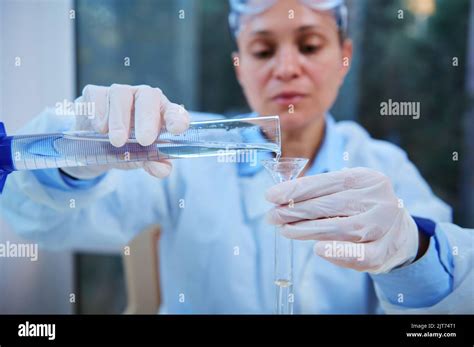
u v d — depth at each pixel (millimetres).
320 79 927
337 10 913
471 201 1365
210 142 603
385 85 1386
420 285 707
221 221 1029
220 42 1475
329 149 1063
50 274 1312
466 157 1367
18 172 763
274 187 620
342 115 1405
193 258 1031
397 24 1362
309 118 948
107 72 1433
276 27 904
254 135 602
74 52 1350
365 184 636
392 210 628
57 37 1286
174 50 1472
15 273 1239
